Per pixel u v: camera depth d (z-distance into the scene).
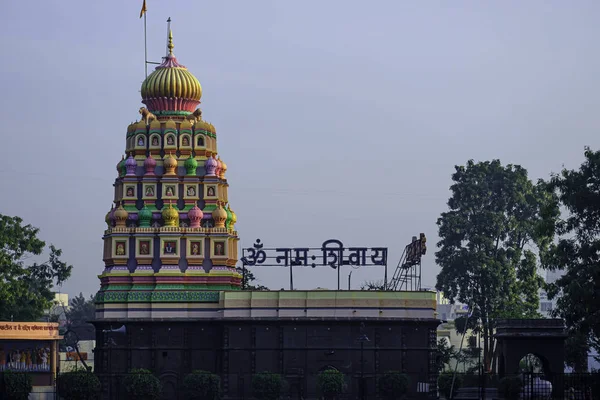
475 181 181.75
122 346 134.25
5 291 153.25
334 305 133.12
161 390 129.88
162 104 143.38
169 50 146.00
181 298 135.50
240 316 133.12
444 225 180.25
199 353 134.75
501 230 178.38
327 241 142.38
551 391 125.62
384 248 141.75
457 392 132.62
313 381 132.38
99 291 138.12
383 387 130.25
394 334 133.25
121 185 140.25
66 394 126.81
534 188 182.00
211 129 142.75
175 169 140.00
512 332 130.50
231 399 132.00
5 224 164.12
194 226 138.12
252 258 142.38
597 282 131.25
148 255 136.88
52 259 185.38
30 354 134.00
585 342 141.75
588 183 137.25
